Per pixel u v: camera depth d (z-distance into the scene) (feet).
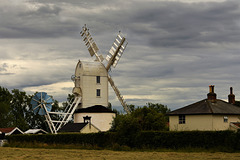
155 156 154.92
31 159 149.89
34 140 245.65
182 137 180.14
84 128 298.97
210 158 143.64
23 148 220.23
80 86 345.51
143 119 247.09
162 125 242.78
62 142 232.32
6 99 435.53
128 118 200.64
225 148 167.63
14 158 154.20
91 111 330.95
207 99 236.43
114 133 203.62
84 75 343.46
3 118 397.80
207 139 173.78
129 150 188.75
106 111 334.24
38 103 325.83
